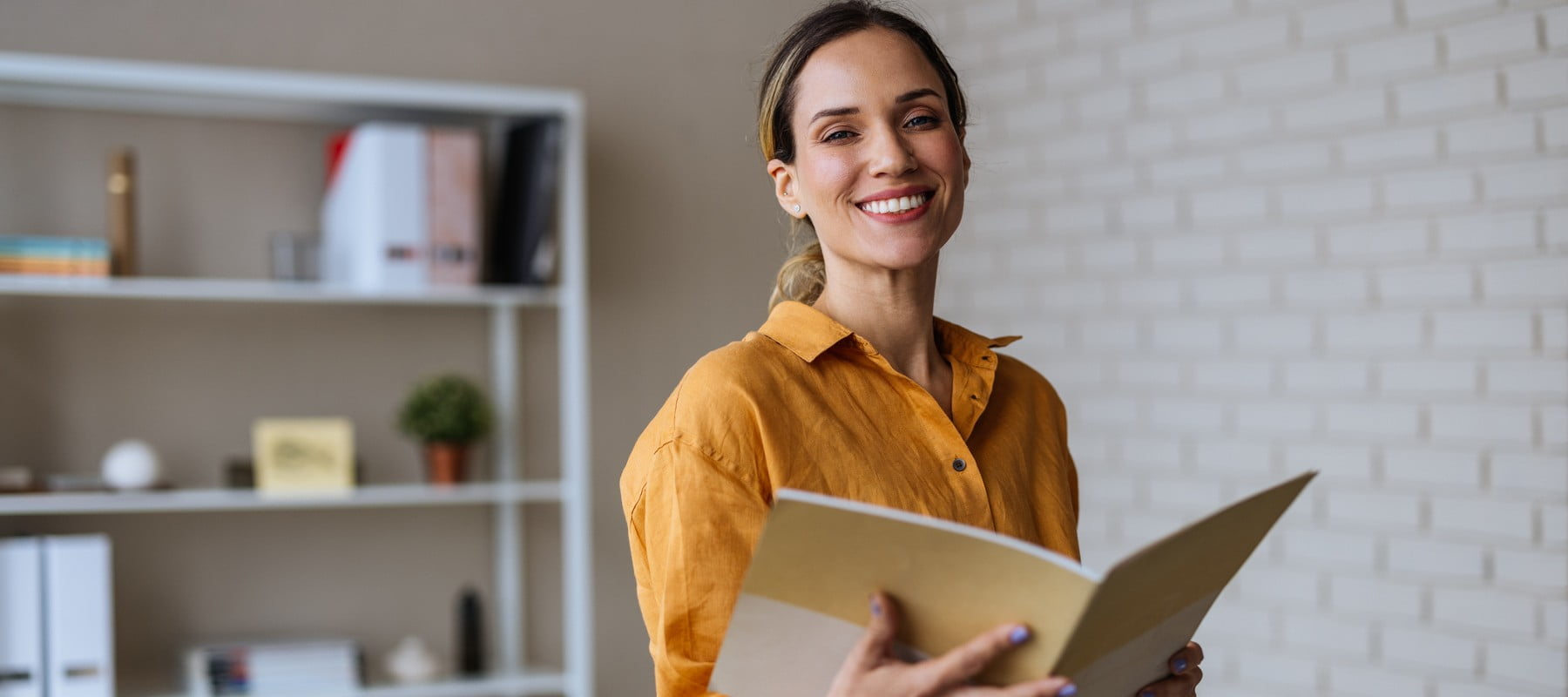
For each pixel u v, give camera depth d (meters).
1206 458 3.27
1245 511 1.07
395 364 3.57
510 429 3.58
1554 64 2.72
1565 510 2.71
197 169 3.39
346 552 3.52
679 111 3.86
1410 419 2.92
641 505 1.24
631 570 3.77
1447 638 2.86
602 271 3.76
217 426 3.39
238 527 3.41
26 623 2.90
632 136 3.81
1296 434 3.11
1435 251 2.89
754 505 1.15
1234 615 3.21
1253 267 3.19
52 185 3.25
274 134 3.46
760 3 3.97
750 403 1.17
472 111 3.46
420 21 3.60
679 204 3.85
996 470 1.32
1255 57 3.19
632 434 3.78
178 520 3.36
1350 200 3.02
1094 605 0.96
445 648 3.61
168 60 3.36
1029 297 3.64
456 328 3.64
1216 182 3.26
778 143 1.34
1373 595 2.97
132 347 3.32
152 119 3.35
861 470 1.20
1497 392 2.80
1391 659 2.94
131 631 3.30
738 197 3.92
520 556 3.65
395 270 3.25
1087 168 3.52
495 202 3.64
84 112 3.29
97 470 3.28
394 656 3.41
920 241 1.25
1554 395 2.72
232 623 3.39
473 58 3.65
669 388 3.82
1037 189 3.63
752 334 1.27
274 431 3.20
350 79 3.29
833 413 1.22
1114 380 3.46
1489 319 2.81
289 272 3.34
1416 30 2.91
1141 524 3.39
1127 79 3.43
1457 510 2.85
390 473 3.55
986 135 3.74
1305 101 3.10
